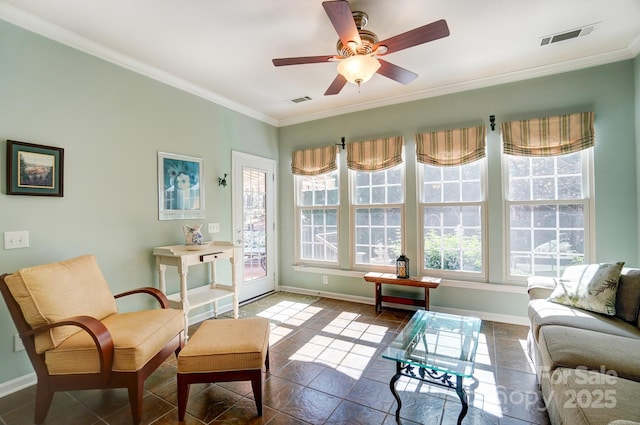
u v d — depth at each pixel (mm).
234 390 2049
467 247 3377
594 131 2781
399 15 2133
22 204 2107
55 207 2271
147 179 2896
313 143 4340
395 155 3654
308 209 4445
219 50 2592
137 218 2812
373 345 2701
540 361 1928
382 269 3838
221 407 1871
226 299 3676
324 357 2486
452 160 3342
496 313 3191
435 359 1688
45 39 2215
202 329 2055
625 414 1097
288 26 2250
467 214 3379
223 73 3035
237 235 3904
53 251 2256
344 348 2645
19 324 1738
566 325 1875
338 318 3377
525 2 2014
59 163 2279
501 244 3172
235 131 3891
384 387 2066
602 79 2773
